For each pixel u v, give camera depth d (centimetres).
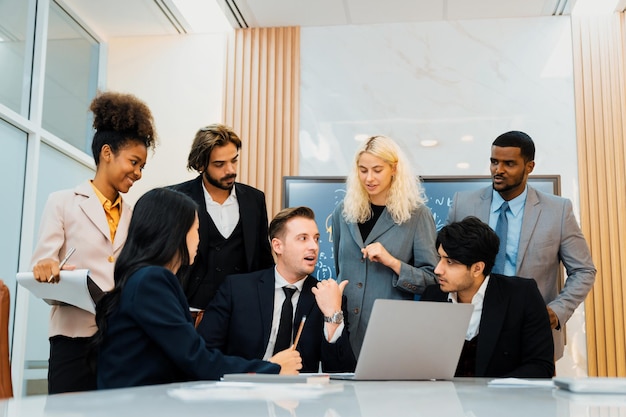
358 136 470
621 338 428
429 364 178
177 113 491
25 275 217
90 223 246
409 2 452
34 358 405
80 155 457
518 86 461
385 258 272
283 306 246
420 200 291
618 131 449
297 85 480
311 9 465
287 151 474
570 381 133
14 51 394
